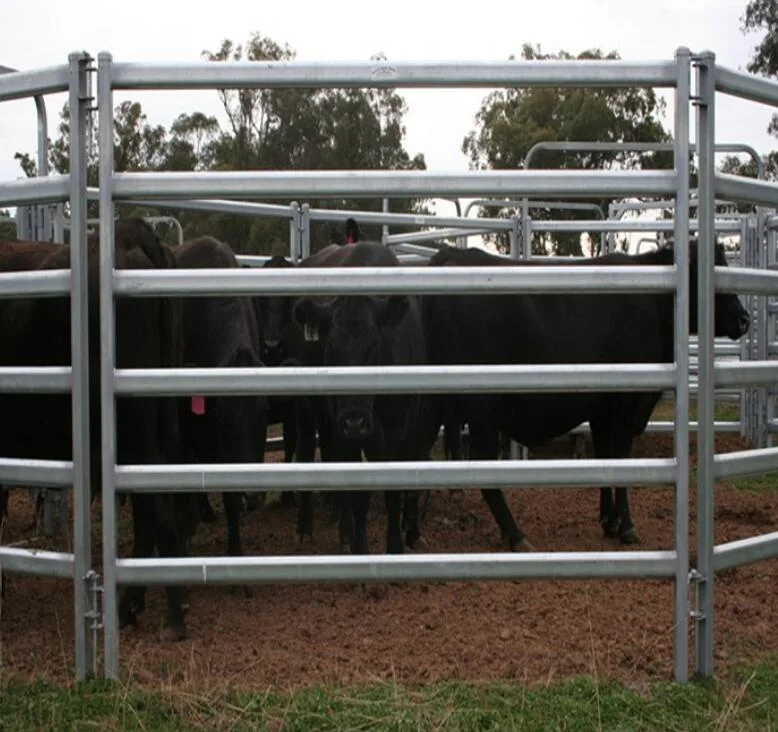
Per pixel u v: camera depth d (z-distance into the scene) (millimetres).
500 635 4488
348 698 3605
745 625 4672
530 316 6770
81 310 3938
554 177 3893
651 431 11414
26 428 4781
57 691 3797
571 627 4590
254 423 6062
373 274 3906
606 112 22922
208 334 5969
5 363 4691
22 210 7730
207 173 3896
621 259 7426
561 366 3939
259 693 3699
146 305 4688
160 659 4191
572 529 7457
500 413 7027
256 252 24016
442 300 6672
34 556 4074
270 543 7086
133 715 3512
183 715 3535
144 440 4641
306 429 7547
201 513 7867
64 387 3986
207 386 3926
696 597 3955
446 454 7996
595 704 3586
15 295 4062
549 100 24141
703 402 3949
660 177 3904
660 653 4195
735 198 4129
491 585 5402
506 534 6828
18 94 4055
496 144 23969
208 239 6355
